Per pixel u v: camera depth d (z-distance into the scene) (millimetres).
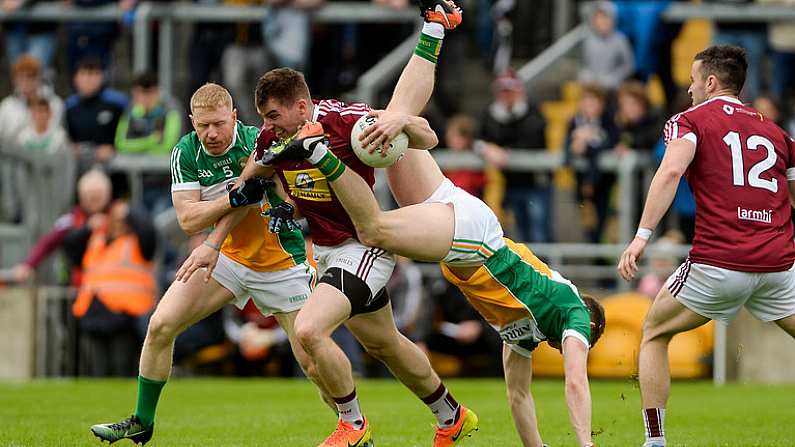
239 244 27969
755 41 59062
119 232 49500
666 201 26344
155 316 27469
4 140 53969
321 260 26703
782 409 38781
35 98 57625
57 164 54219
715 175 26578
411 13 60406
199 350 49938
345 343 49000
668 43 58344
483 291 26203
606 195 53719
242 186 26266
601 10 58094
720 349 49000
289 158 24609
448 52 59688
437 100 58500
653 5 58000
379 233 25453
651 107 54875
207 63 59969
